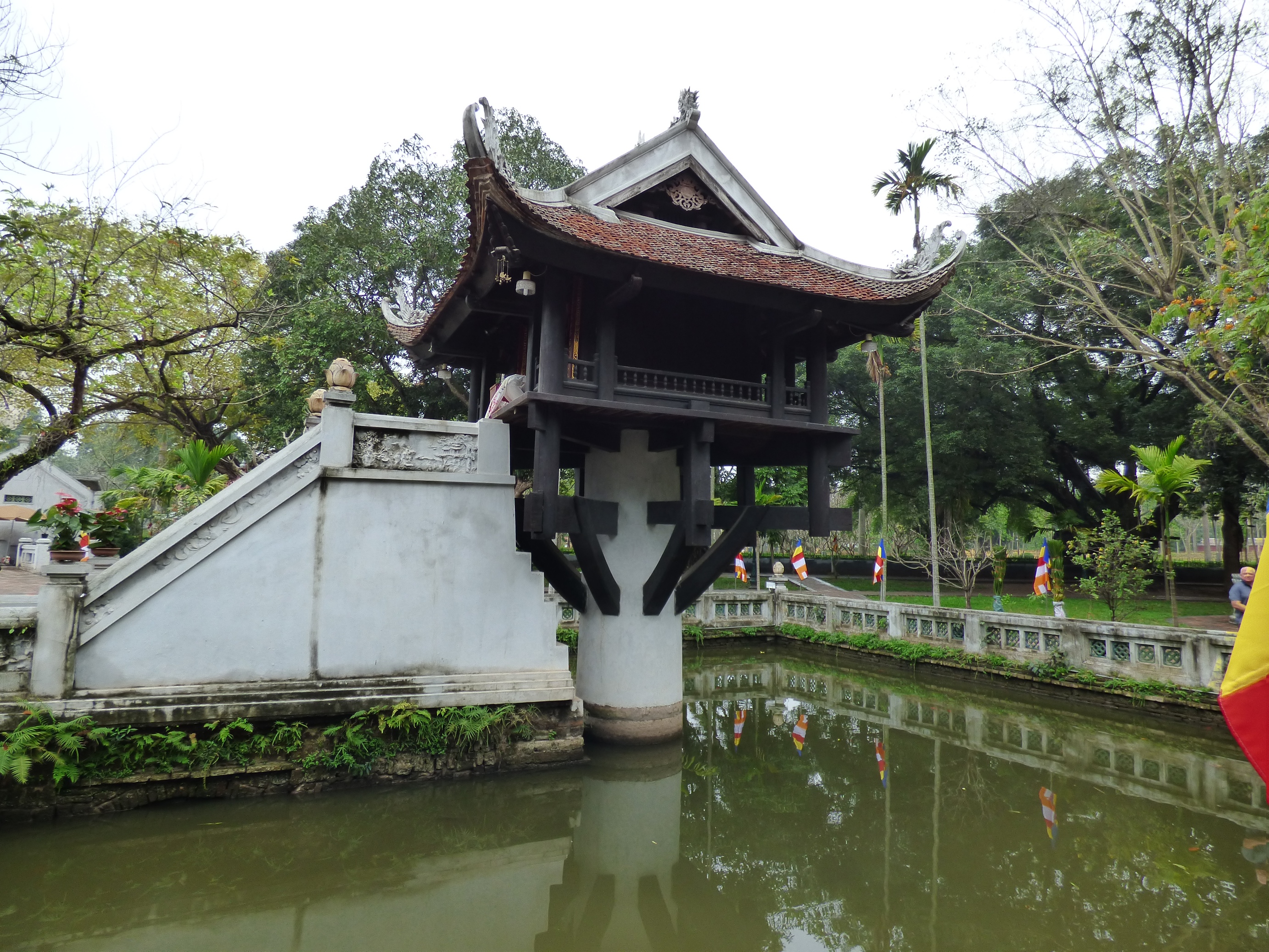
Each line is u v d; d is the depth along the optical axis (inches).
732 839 275.7
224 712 271.3
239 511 289.6
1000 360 866.8
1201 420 619.8
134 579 273.6
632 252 304.7
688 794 321.4
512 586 331.3
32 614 259.8
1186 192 581.9
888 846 269.6
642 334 366.9
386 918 212.2
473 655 320.2
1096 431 941.2
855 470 1138.0
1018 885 237.0
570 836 274.8
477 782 304.3
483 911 220.1
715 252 358.0
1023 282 737.6
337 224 802.2
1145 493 519.5
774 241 403.5
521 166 833.5
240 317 531.5
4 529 1180.5
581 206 355.3
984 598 895.7
